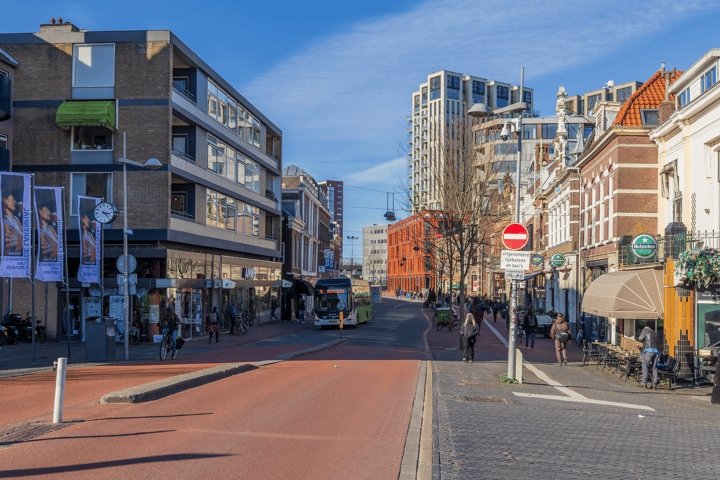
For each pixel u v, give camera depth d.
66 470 6.37
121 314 28.61
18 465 6.55
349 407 10.75
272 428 8.73
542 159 51.53
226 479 6.19
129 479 6.09
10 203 18.92
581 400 13.20
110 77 29.62
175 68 32.44
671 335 17.30
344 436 8.37
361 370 17.28
